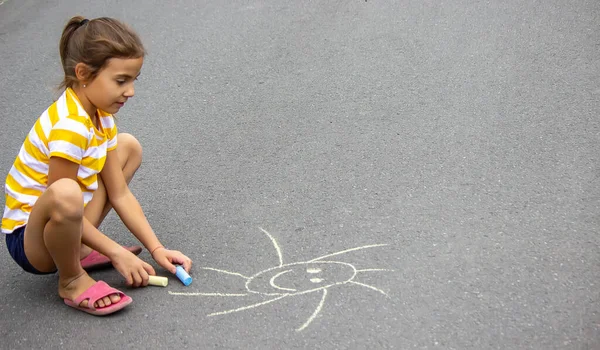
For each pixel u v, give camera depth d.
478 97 4.86
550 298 2.94
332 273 3.22
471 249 3.31
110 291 3.04
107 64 2.92
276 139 4.60
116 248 3.15
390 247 3.38
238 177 4.18
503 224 3.49
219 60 5.89
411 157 4.21
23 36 6.79
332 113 4.88
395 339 2.78
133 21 6.80
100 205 3.29
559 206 3.60
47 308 3.14
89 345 2.89
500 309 2.89
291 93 5.24
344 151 4.36
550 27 5.82
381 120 4.70
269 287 3.15
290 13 6.71
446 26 6.05
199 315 3.01
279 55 5.88
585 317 2.81
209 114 5.05
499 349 2.68
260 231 3.61
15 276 3.40
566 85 4.89
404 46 5.79
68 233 2.87
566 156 4.05
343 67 5.55
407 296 3.02
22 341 2.94
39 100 5.54
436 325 2.83
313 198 3.88
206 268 3.33
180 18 6.81
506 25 5.95
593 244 3.27
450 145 4.30
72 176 2.98
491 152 4.17
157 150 4.59
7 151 4.80
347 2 6.83
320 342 2.79
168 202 3.96
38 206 2.85
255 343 2.82
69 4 7.50
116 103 3.02
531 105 4.68
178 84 5.55
